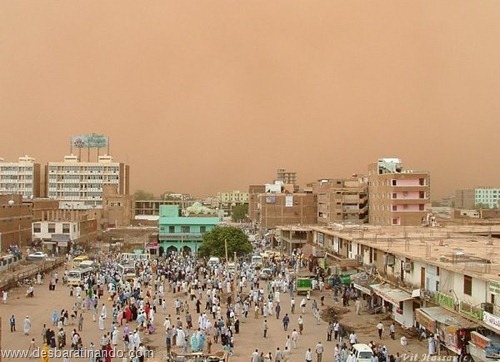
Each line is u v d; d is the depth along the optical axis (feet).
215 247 348.59
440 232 260.62
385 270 194.59
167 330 157.48
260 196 561.84
